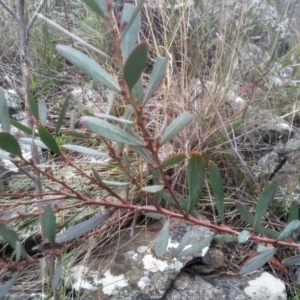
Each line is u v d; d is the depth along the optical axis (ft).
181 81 6.81
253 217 3.93
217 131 6.48
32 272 5.30
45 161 6.34
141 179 5.55
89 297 5.06
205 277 5.46
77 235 3.58
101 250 5.47
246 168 6.09
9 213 5.56
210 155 6.30
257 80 6.90
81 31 8.73
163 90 6.79
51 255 3.40
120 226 5.42
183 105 6.53
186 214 3.68
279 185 6.29
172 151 6.22
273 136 7.10
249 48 7.66
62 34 8.73
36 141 3.61
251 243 5.83
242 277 5.46
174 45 7.47
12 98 7.59
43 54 8.62
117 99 7.14
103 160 6.28
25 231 5.44
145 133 2.77
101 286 5.10
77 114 7.20
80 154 6.54
